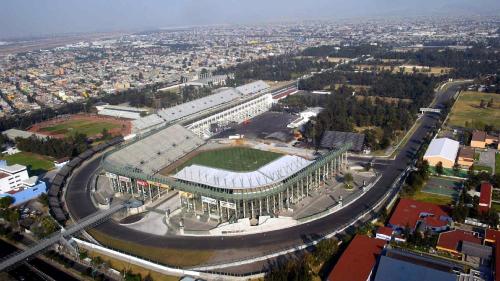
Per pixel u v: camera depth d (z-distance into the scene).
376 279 144.88
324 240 168.75
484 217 189.50
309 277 149.75
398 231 184.12
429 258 160.12
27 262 174.75
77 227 197.25
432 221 190.12
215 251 179.75
